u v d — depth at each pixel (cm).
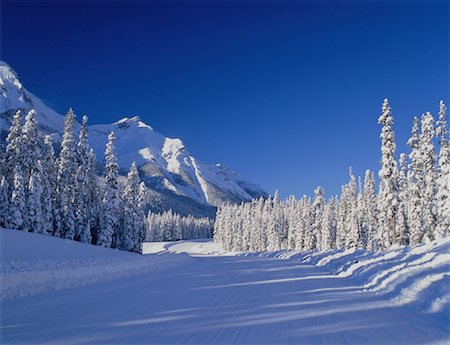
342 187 7288
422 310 1004
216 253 10438
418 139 4619
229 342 718
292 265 2994
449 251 1546
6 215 4238
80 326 849
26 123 4453
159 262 3041
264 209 10950
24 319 927
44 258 2872
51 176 4919
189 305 1116
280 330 812
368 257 2308
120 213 5947
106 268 2080
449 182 3956
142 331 802
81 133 5275
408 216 4859
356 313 995
